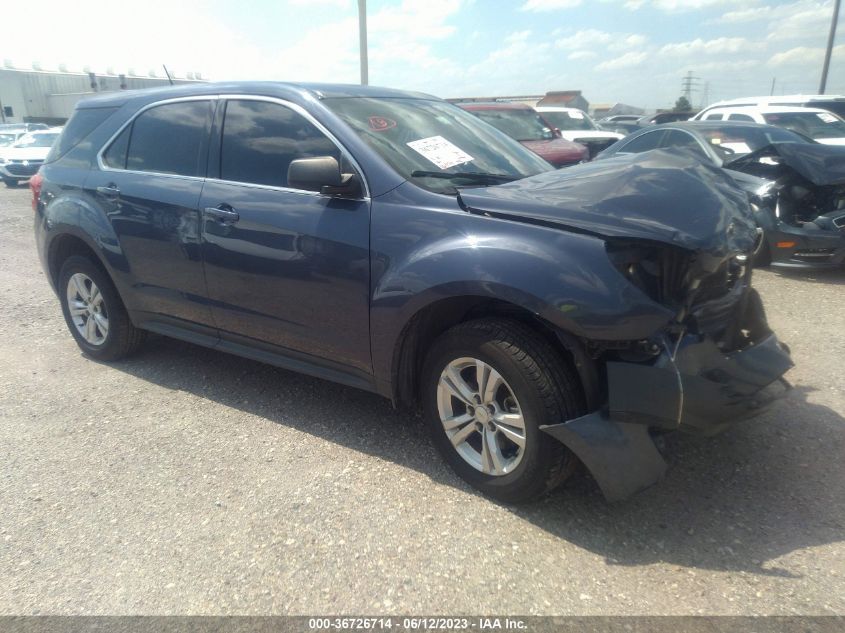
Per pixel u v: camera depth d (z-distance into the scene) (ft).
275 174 11.94
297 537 9.20
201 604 8.01
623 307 8.41
